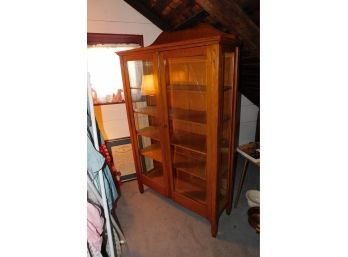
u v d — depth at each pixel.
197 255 1.62
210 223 1.93
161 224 1.97
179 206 2.22
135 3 2.34
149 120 2.35
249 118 3.48
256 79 2.44
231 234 1.80
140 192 2.48
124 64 1.97
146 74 2.04
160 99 1.77
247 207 2.12
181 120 1.76
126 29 2.45
